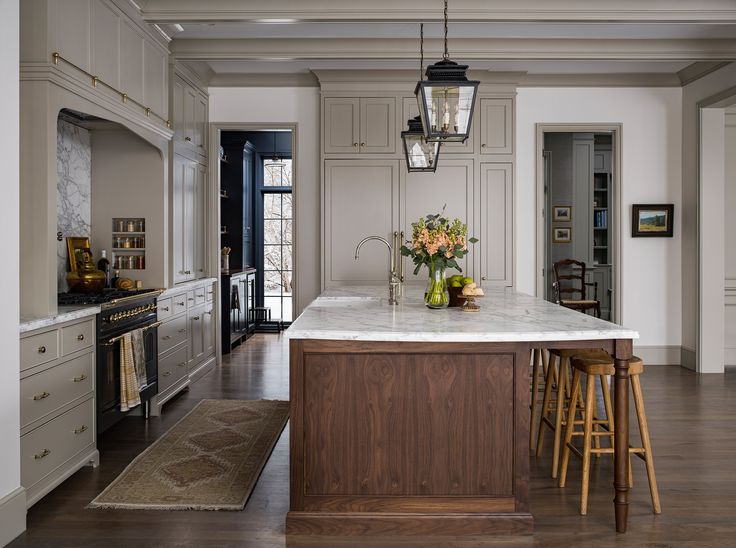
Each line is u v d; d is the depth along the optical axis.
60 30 3.51
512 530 2.83
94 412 3.72
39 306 3.30
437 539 2.79
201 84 6.57
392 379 2.84
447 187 6.67
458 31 5.45
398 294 4.11
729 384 5.98
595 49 5.66
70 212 4.81
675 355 6.99
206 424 4.57
